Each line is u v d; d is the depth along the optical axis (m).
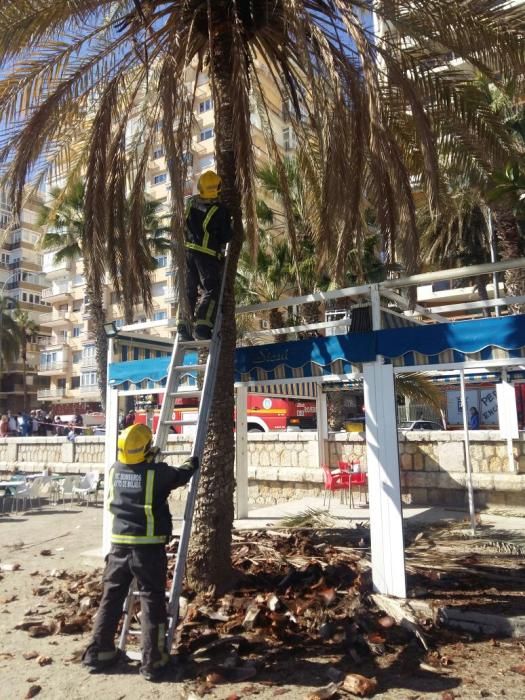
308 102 7.71
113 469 4.45
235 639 4.51
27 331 63.00
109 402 8.16
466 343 5.50
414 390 13.28
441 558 7.04
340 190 5.88
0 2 5.56
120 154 7.09
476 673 4.04
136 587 4.56
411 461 12.04
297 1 5.40
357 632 4.71
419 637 4.56
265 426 20.25
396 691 3.77
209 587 5.67
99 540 9.73
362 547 7.67
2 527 11.45
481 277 16.89
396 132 7.72
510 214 12.70
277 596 5.41
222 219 5.96
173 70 5.91
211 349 5.41
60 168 8.40
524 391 18.52
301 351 6.66
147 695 3.79
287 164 14.88
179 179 5.60
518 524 9.11
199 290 6.30
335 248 7.21
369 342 6.08
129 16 6.51
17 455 20.66
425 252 17.09
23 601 6.17
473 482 11.16
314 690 3.79
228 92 6.57
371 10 6.14
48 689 3.91
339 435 13.35
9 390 66.56
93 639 4.27
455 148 7.87
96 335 25.83
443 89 7.01
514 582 6.03
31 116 6.79
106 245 7.05
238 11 6.42
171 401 5.43
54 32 6.29
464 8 5.81
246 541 7.44
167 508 4.37
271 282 17.94
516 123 10.80
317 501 12.40
